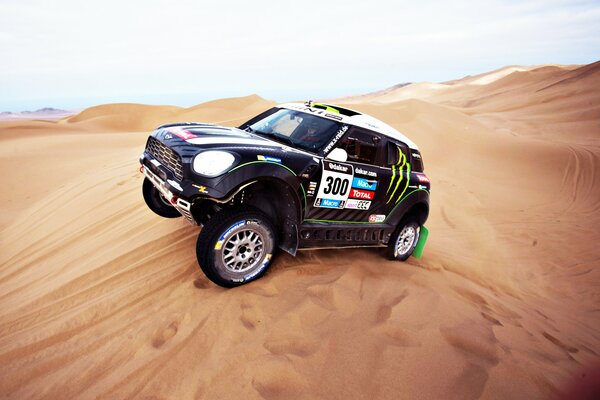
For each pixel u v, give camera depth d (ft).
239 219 10.46
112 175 30.35
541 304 19.85
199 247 10.23
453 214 37.76
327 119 14.16
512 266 26.21
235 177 10.18
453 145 79.00
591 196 59.00
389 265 15.80
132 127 175.52
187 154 10.38
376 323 10.34
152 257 13.52
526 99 235.61
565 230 38.75
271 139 13.97
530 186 61.72
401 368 8.61
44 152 62.90
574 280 25.77
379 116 87.40
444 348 9.66
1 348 9.04
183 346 8.87
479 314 12.86
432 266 18.40
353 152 13.84
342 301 11.23
